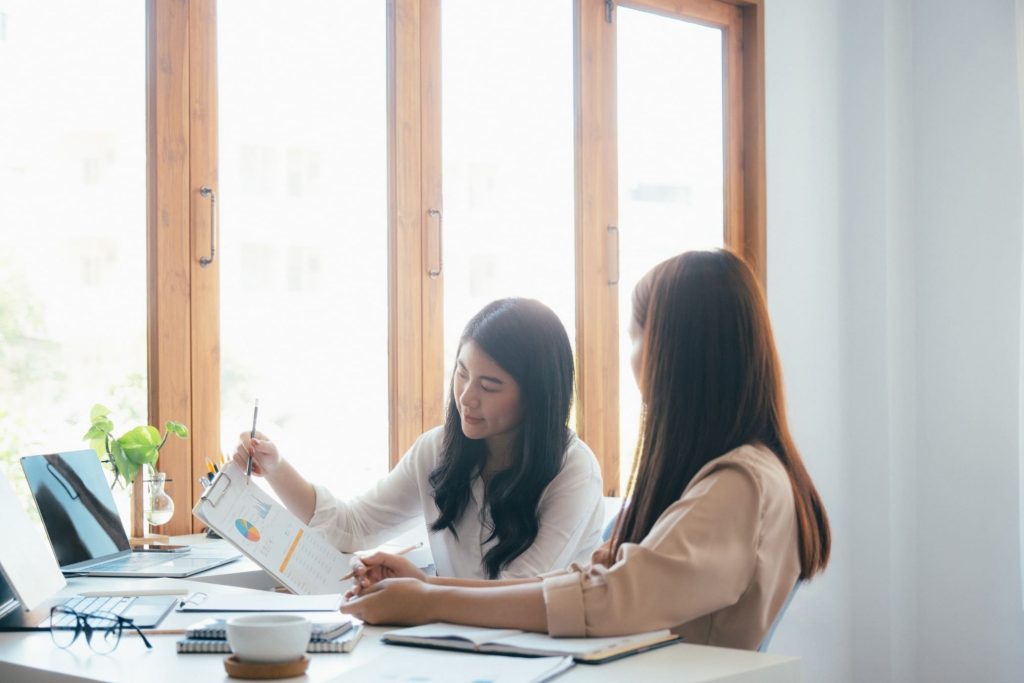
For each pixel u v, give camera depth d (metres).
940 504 3.94
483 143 3.22
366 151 2.98
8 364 2.41
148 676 1.25
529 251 3.32
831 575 3.89
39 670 1.32
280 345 2.82
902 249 3.98
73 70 2.51
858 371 3.97
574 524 2.02
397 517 2.29
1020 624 3.74
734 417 1.42
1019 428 3.68
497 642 1.28
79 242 2.51
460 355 2.08
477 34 3.21
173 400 2.61
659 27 3.67
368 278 2.98
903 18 4.00
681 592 1.30
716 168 3.83
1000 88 3.83
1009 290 3.79
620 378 3.50
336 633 1.34
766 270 3.78
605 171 3.48
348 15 2.95
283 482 2.27
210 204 2.67
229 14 2.74
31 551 1.67
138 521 2.54
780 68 3.90
